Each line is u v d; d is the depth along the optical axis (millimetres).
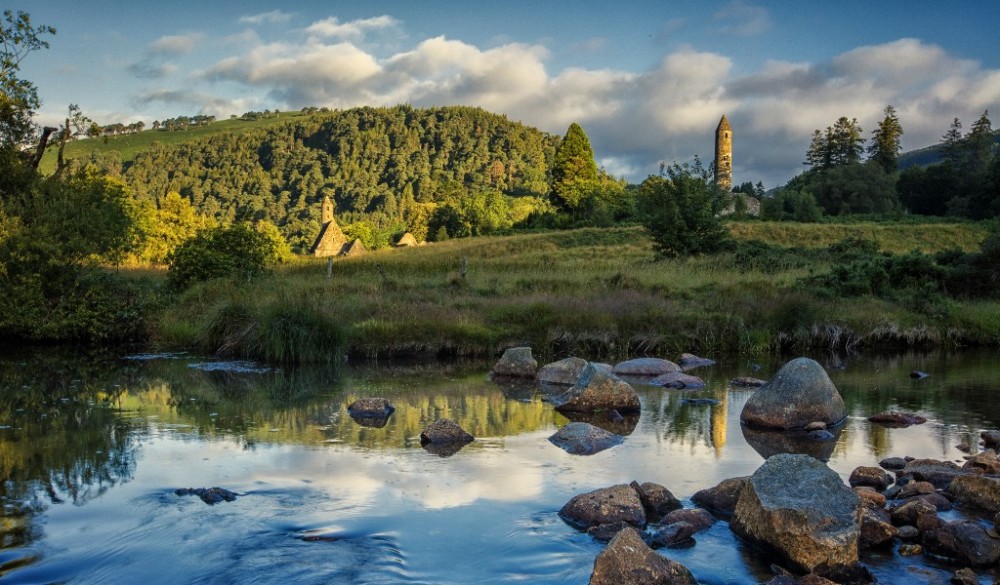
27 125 20672
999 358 15711
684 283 21906
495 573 4727
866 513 5391
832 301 19328
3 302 16094
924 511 5562
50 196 18641
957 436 8555
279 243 50594
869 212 74812
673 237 31359
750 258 28812
